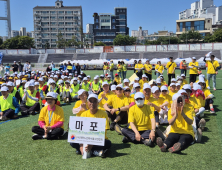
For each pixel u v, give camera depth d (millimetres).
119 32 113812
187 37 78188
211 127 5492
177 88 7211
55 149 4371
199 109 6090
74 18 100688
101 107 6262
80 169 3482
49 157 3980
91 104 3986
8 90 6969
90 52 58156
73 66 22234
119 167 3510
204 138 4766
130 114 4551
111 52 55938
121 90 5750
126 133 4621
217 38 69875
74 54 57000
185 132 4270
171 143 4125
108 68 20859
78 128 3881
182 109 4148
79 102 5379
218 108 7473
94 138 3816
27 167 3607
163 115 5836
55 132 4855
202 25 88562
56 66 41562
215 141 4547
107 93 6590
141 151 4152
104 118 3814
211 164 3535
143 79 9664
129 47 56281
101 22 112125
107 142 4012
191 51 50938
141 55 52969
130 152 4121
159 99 6020
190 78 12117
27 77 12742
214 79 11055
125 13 113188
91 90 10555
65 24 100812
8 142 4809
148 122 4559
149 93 5539
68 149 4363
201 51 50094
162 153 4023
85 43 89125
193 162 3621
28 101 7699
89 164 3648
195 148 4215
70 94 10062
